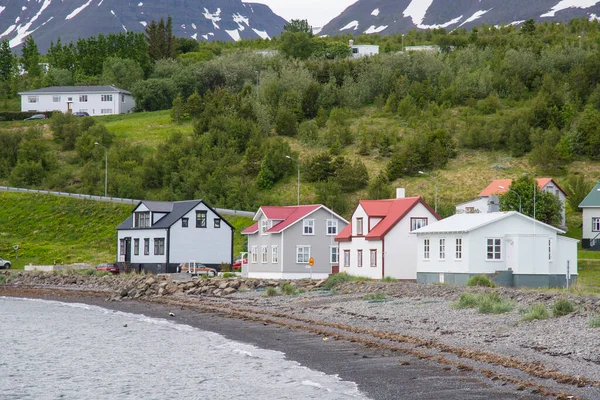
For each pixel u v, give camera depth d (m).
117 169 141.88
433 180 131.12
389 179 133.12
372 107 181.75
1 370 30.88
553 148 133.25
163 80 197.25
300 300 51.28
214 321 44.28
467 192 123.56
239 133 154.50
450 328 34.06
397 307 43.34
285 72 190.75
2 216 118.38
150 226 89.44
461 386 22.97
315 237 79.50
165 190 132.00
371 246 70.25
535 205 97.69
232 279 67.81
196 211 88.69
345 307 45.22
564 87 169.00
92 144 153.38
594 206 96.00
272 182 136.62
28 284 80.19
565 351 26.88
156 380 28.09
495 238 61.31
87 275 81.75
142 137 164.25
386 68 190.25
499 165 135.38
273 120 168.75
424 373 25.22
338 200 119.50
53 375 29.75
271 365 29.14
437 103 176.50
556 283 62.09
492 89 179.75
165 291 63.81
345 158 144.75
